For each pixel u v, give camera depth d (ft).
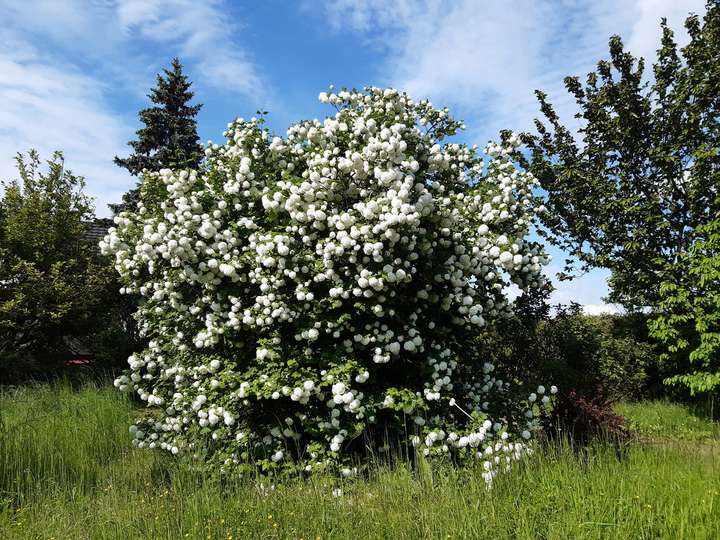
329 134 19.07
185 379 19.52
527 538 10.30
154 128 62.69
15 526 13.08
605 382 30.09
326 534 11.05
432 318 19.06
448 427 16.94
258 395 15.69
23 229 38.96
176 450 17.57
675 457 15.19
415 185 17.81
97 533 12.09
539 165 38.27
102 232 52.85
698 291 29.91
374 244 15.65
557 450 15.29
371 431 17.76
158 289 19.72
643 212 33.06
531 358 25.90
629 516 10.89
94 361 39.58
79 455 17.74
